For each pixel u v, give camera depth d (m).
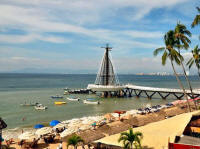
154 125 20.45
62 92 94.94
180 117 21.47
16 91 94.94
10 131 32.44
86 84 154.75
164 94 91.69
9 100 66.00
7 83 150.38
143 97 81.75
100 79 86.19
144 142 15.98
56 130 29.70
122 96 81.88
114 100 72.94
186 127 20.09
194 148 13.98
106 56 84.88
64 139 23.05
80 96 83.69
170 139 15.71
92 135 22.20
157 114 33.69
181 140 16.03
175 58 33.28
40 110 50.94
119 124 26.70
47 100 68.88
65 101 67.88
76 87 125.31
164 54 33.03
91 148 21.06
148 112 40.88
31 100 67.31
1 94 82.50
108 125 25.53
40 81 188.75
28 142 25.27
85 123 30.33
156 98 78.31
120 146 16.53
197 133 18.53
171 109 37.88
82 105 60.34
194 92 66.94
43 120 40.62
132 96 85.12
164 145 15.12
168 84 163.62
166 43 33.44
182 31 33.53
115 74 85.94
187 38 32.25
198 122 20.28
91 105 60.69
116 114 36.69
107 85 82.94
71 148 22.45
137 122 27.78
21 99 68.88
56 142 25.55
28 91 96.19
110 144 17.17
